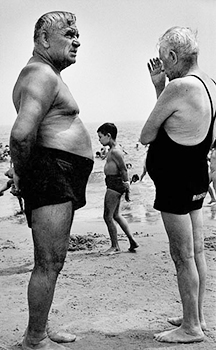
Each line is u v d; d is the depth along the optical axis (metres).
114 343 4.11
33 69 3.70
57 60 3.86
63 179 3.76
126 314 4.75
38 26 3.87
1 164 17.44
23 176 3.76
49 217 3.74
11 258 7.17
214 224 9.51
